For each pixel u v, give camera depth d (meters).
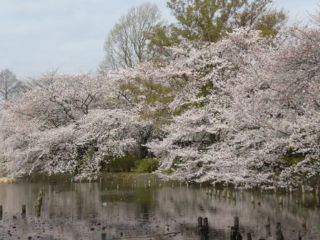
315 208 11.95
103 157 22.77
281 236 8.40
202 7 21.31
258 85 14.77
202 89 20.39
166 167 19.12
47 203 14.61
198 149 18.66
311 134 12.77
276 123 13.47
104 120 22.86
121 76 24.78
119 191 17.73
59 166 22.95
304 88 12.31
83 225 10.55
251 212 11.76
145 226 10.24
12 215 12.30
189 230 9.72
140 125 23.75
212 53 19.67
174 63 20.98
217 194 15.30
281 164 14.65
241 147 16.38
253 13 22.55
